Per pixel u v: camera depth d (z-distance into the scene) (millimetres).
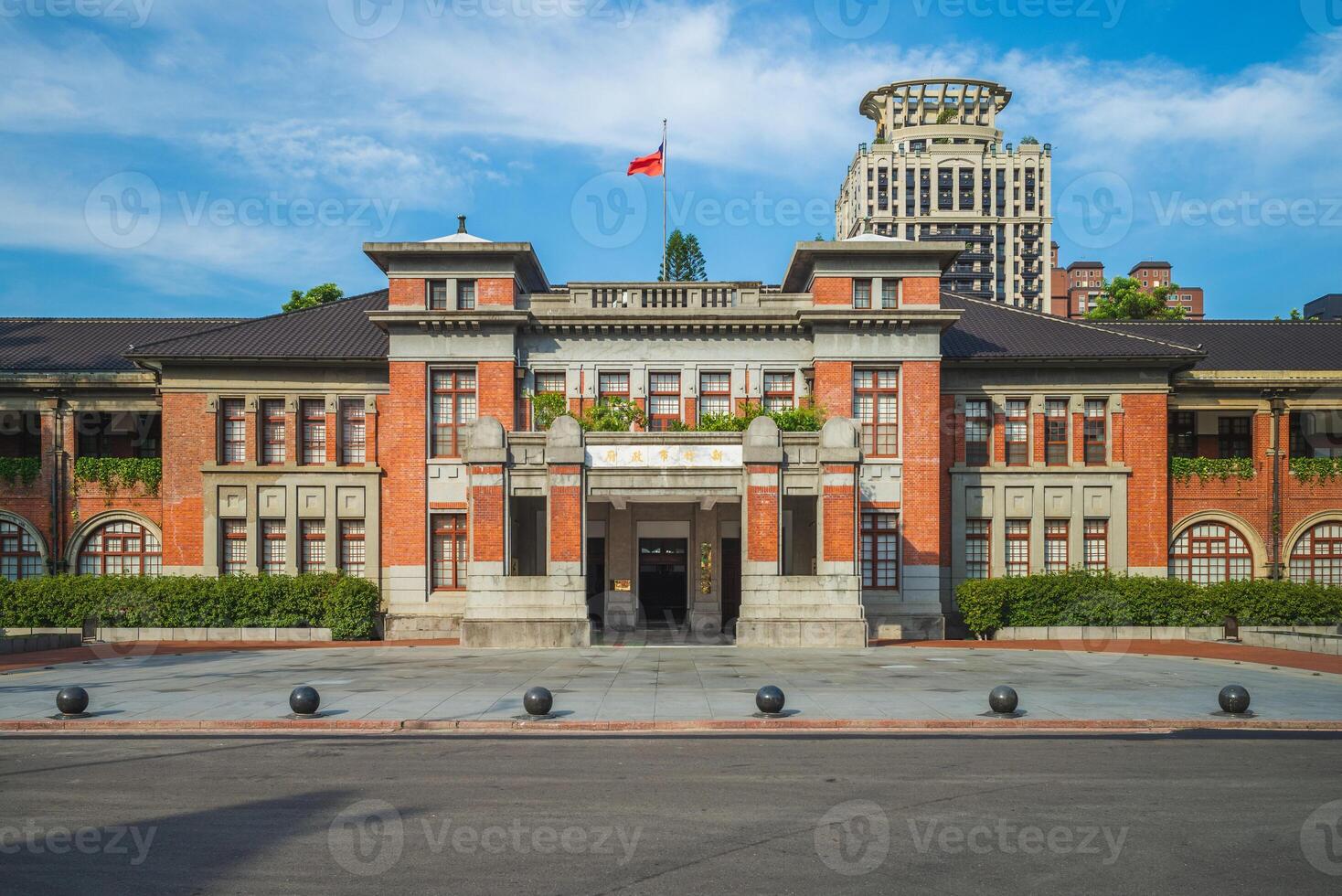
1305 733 15812
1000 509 34781
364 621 31766
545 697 16469
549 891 8594
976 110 147750
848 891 8594
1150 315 63500
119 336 40406
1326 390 36062
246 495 34062
